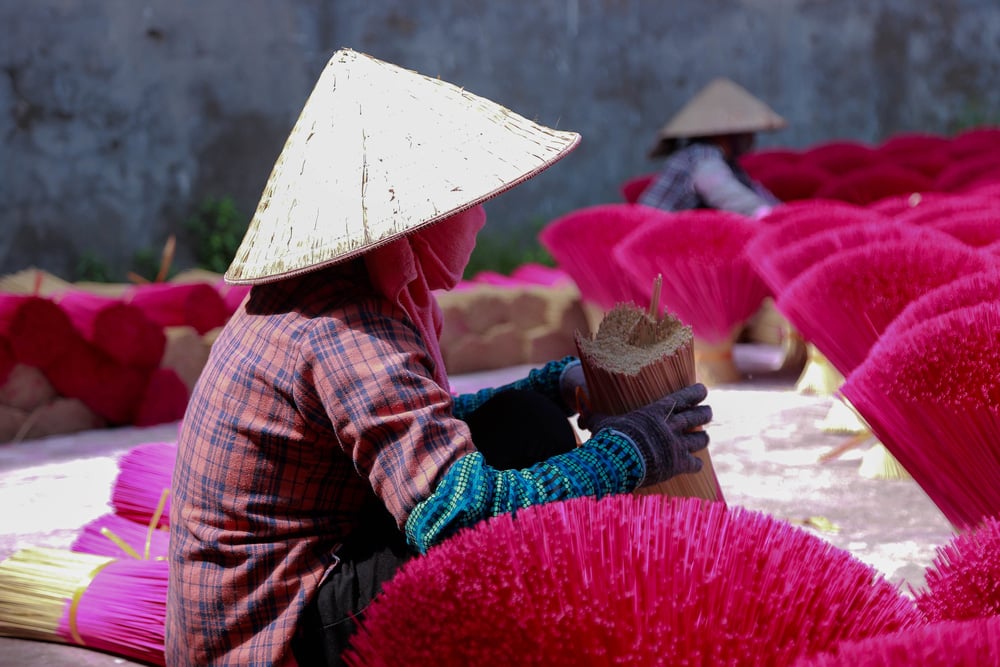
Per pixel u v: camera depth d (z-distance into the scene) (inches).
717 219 155.4
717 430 133.5
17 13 332.8
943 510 62.9
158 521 93.6
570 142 58.5
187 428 60.7
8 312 144.2
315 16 385.1
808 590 38.4
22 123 335.9
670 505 43.0
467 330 187.9
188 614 59.0
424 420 53.4
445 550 42.1
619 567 38.8
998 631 32.1
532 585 38.7
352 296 57.4
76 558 83.4
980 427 59.4
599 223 171.5
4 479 125.9
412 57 402.9
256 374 57.1
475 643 38.3
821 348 90.4
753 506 101.7
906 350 61.1
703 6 452.4
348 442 54.9
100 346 150.9
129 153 353.1
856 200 191.3
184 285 162.9
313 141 58.6
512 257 384.8
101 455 137.1
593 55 434.9
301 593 57.4
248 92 372.8
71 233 344.5
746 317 161.3
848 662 32.0
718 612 37.2
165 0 355.6
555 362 79.7
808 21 471.2
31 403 148.0
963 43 499.2
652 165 445.4
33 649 79.8
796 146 471.2
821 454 120.3
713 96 202.2
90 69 345.1
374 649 41.3
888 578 81.3
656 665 36.2
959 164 208.7
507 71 419.8
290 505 58.0
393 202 54.7
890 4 485.1
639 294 167.3
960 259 85.7
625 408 63.1
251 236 58.6
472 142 56.8
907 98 491.5
